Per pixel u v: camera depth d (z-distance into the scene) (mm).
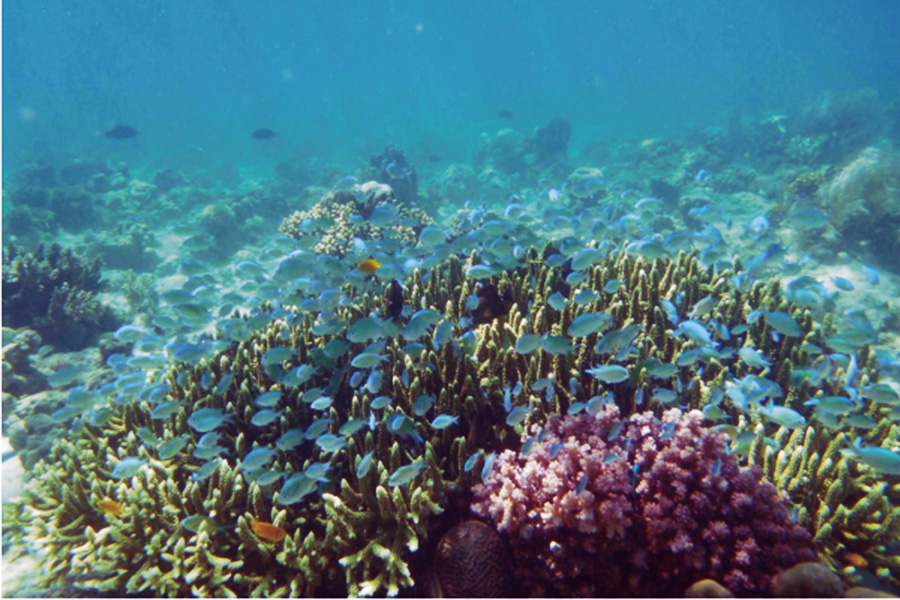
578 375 875
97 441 958
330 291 1078
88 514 840
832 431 843
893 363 992
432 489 744
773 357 973
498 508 692
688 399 859
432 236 1185
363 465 732
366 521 734
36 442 1136
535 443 753
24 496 923
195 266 1287
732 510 658
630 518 667
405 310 1091
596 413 775
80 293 1742
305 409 923
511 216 1524
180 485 855
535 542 682
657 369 818
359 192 1538
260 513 756
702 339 836
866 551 699
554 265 1082
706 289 1111
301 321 1144
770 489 680
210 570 724
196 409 926
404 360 937
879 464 692
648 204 1352
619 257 1277
